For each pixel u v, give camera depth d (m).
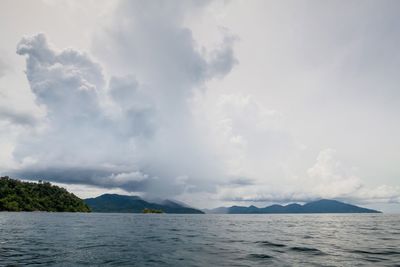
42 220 93.62
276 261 20.42
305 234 46.22
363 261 20.33
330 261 20.36
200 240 36.25
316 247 28.56
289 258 21.75
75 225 69.06
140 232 50.28
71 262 19.48
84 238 37.22
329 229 59.22
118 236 41.41
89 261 20.00
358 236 41.72
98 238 37.59
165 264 19.14
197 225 78.75
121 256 22.47
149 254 23.69
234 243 32.59
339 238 38.69
